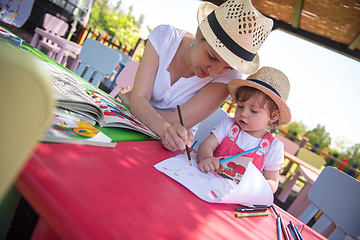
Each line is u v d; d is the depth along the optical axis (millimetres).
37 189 418
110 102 1300
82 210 429
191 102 1429
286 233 848
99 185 539
